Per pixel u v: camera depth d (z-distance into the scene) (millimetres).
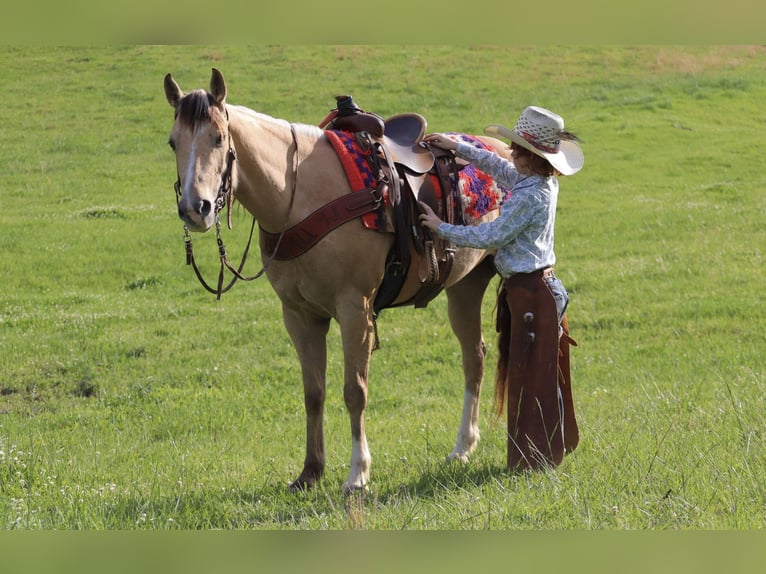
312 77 37656
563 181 25250
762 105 32688
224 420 10953
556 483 6180
